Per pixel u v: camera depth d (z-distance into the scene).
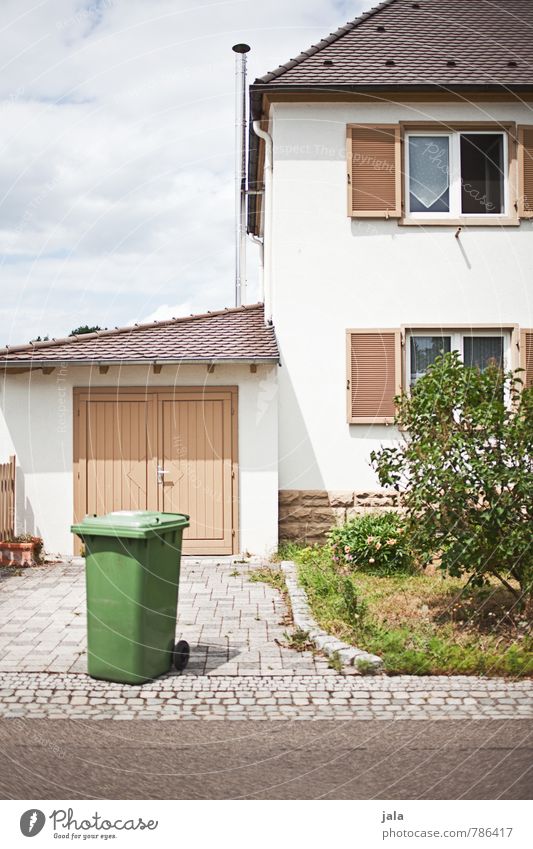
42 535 12.45
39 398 12.48
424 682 6.40
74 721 5.57
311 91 12.71
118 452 12.49
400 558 10.71
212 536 12.49
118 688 6.27
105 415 12.48
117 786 4.55
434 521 7.83
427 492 7.76
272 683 6.38
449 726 5.45
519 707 5.80
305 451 12.91
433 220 13.02
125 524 6.34
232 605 9.07
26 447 12.47
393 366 12.91
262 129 13.61
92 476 12.48
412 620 8.02
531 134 13.04
